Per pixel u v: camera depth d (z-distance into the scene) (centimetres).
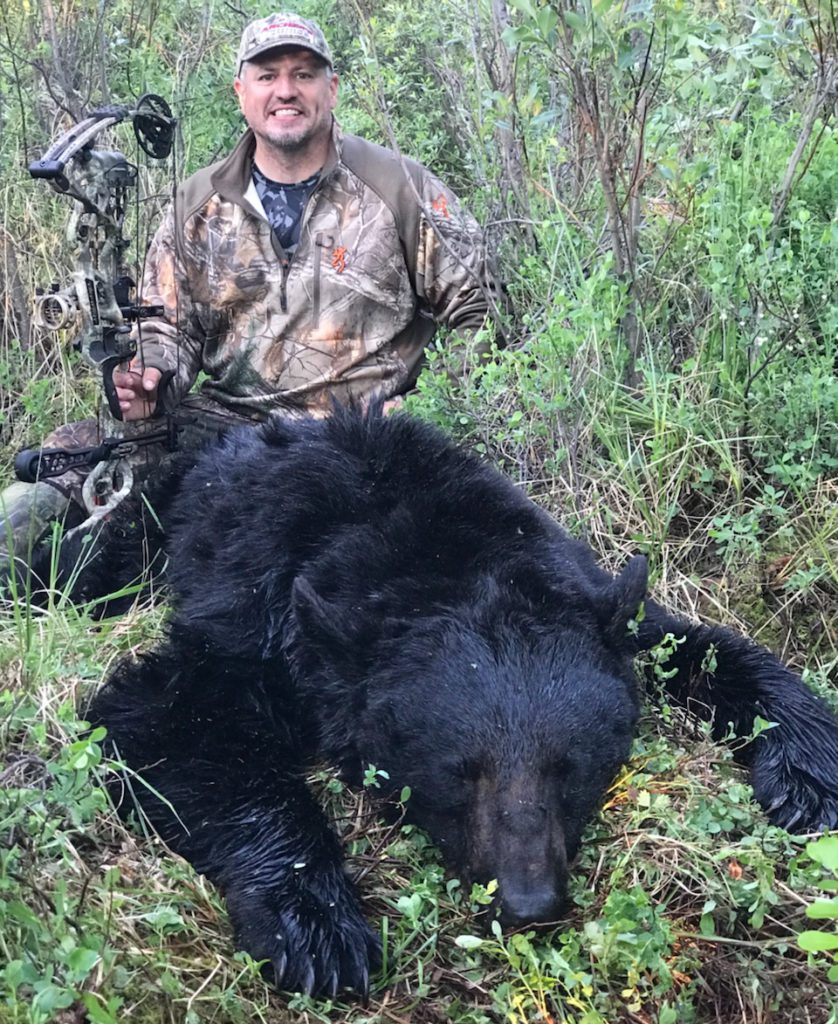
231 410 267
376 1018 150
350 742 176
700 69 246
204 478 216
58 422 288
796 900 164
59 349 287
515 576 179
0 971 137
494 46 278
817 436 227
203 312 262
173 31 336
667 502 234
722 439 236
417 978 158
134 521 234
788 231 260
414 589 177
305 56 243
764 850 169
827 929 162
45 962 141
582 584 185
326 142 255
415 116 324
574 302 231
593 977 152
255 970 153
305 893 162
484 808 160
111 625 218
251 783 174
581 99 235
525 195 273
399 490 193
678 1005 152
